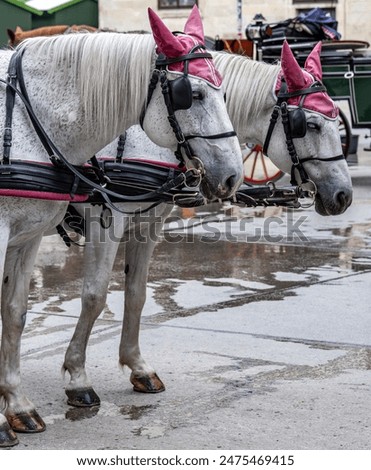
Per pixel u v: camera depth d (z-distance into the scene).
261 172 16.53
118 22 30.17
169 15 30.16
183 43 4.49
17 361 4.97
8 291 4.91
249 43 14.70
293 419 5.16
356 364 6.27
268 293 8.40
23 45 4.73
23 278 4.91
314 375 6.01
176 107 4.43
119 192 5.29
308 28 14.89
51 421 5.11
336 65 15.38
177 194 5.19
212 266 9.63
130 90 4.58
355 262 9.88
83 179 4.64
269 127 5.89
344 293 8.41
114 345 6.70
